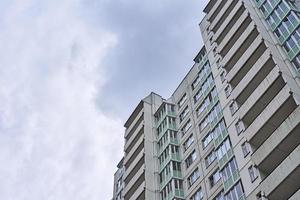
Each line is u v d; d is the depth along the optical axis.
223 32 51.31
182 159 52.03
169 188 48.94
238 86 42.31
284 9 44.34
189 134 53.69
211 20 56.88
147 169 52.91
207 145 48.75
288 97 35.28
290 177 31.31
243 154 38.62
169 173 50.56
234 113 43.31
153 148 56.41
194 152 50.62
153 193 50.25
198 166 48.38
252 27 44.81
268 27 45.00
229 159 41.44
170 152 52.84
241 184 37.72
